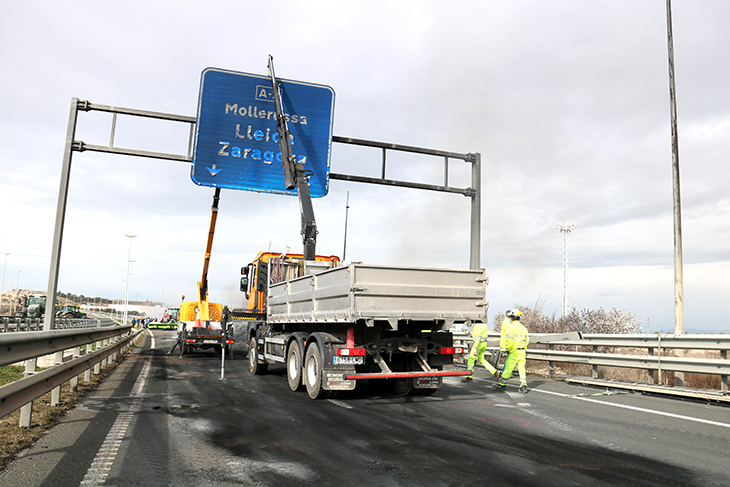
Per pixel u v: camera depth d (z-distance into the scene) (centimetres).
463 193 1647
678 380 1036
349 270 837
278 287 1214
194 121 1418
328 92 1551
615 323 1980
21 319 1969
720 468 510
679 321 1258
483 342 1209
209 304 2070
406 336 981
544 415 789
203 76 1442
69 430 634
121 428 655
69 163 1265
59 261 1201
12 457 514
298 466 509
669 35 1366
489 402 920
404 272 873
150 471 484
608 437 639
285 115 1452
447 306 903
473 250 1638
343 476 479
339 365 902
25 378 554
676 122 1333
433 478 475
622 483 464
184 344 1977
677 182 1305
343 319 853
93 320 2797
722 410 834
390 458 539
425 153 1608
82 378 1119
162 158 1385
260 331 1359
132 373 1311
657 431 674
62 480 452
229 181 1428
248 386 1109
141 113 1348
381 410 830
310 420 736
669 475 487
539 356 1334
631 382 1084
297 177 1387
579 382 1167
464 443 605
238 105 1459
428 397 980
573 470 501
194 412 781
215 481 460
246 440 611
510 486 455
